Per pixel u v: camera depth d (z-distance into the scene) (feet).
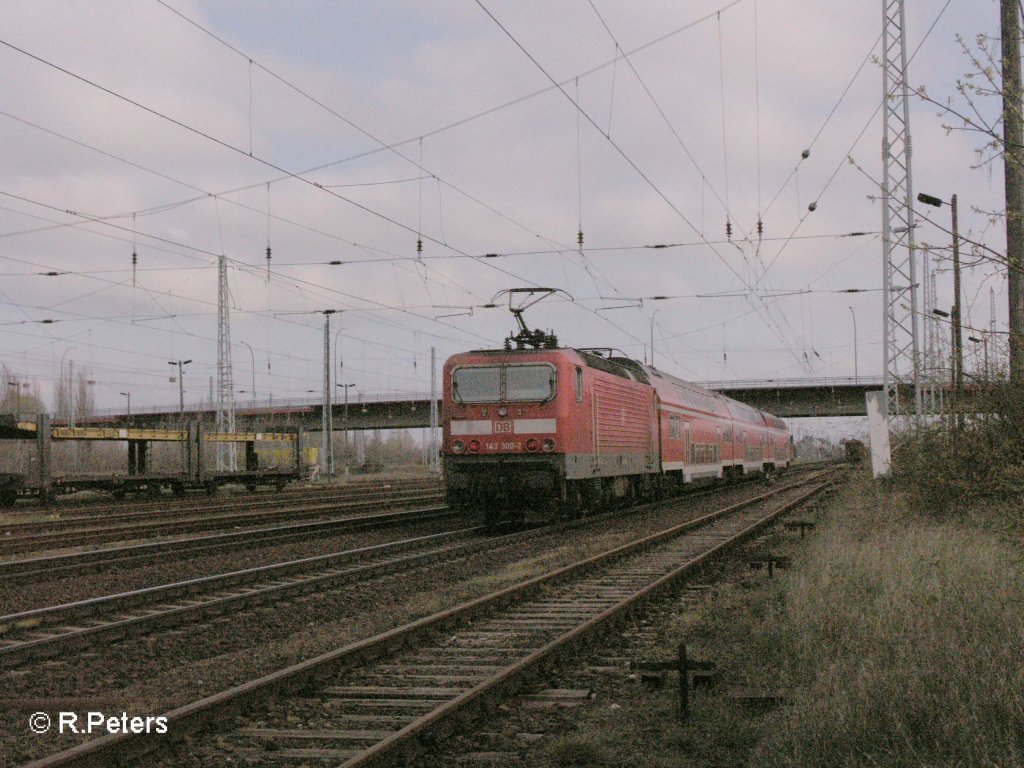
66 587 43.93
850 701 19.13
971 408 50.65
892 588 29.63
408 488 152.87
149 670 28.19
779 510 80.07
